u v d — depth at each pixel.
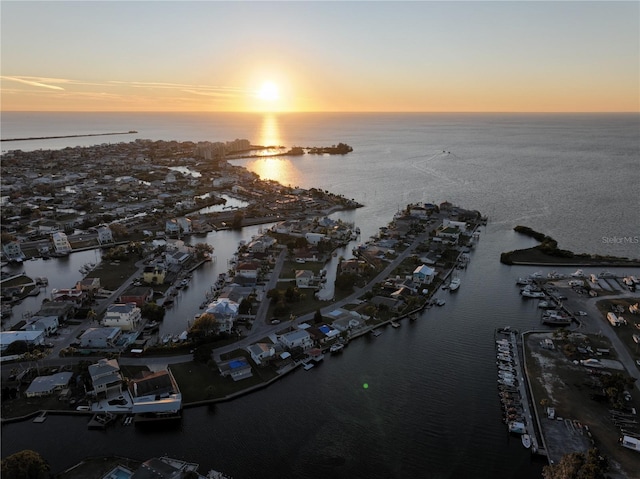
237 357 99.19
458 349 107.50
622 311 124.44
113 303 128.75
